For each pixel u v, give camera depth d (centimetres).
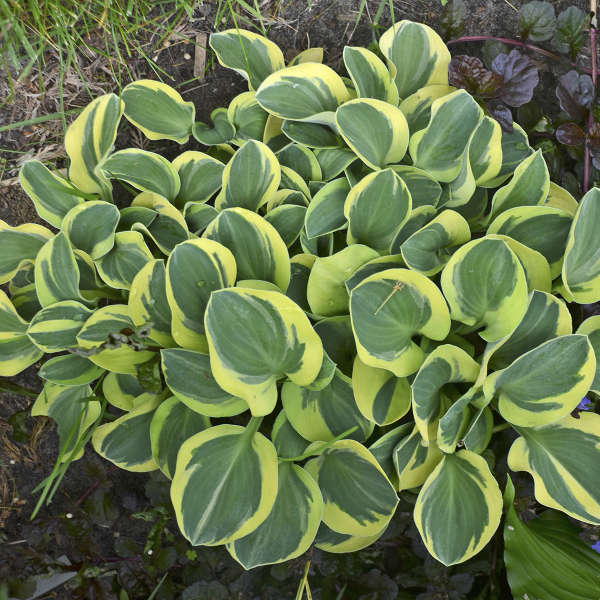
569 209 75
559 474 68
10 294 78
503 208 73
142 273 67
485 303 67
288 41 82
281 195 73
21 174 71
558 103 83
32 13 75
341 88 73
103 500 77
